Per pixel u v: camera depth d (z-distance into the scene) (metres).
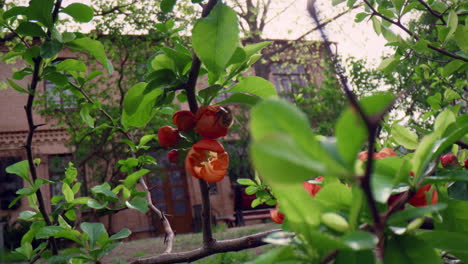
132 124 1.45
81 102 2.28
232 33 1.03
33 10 1.59
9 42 7.54
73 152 11.70
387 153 0.78
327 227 0.60
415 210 0.57
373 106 0.52
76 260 1.69
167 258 1.36
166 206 14.46
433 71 3.06
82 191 11.45
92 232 1.59
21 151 13.60
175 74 1.27
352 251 0.61
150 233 13.62
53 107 11.45
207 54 1.04
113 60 11.63
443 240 0.61
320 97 10.28
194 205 13.99
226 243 1.30
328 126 7.68
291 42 13.68
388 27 2.10
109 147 11.98
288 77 16.84
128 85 11.48
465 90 2.97
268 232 1.26
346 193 0.66
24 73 1.86
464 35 1.75
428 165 0.70
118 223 13.38
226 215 14.58
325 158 0.34
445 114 0.77
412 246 0.61
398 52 2.13
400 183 0.68
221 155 1.16
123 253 8.33
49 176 13.63
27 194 1.79
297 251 0.56
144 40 11.72
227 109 1.20
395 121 1.78
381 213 0.65
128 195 2.00
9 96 13.95
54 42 1.65
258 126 0.35
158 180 14.19
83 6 1.63
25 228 11.66
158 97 1.38
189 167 1.14
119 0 11.62
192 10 9.83
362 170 0.62
